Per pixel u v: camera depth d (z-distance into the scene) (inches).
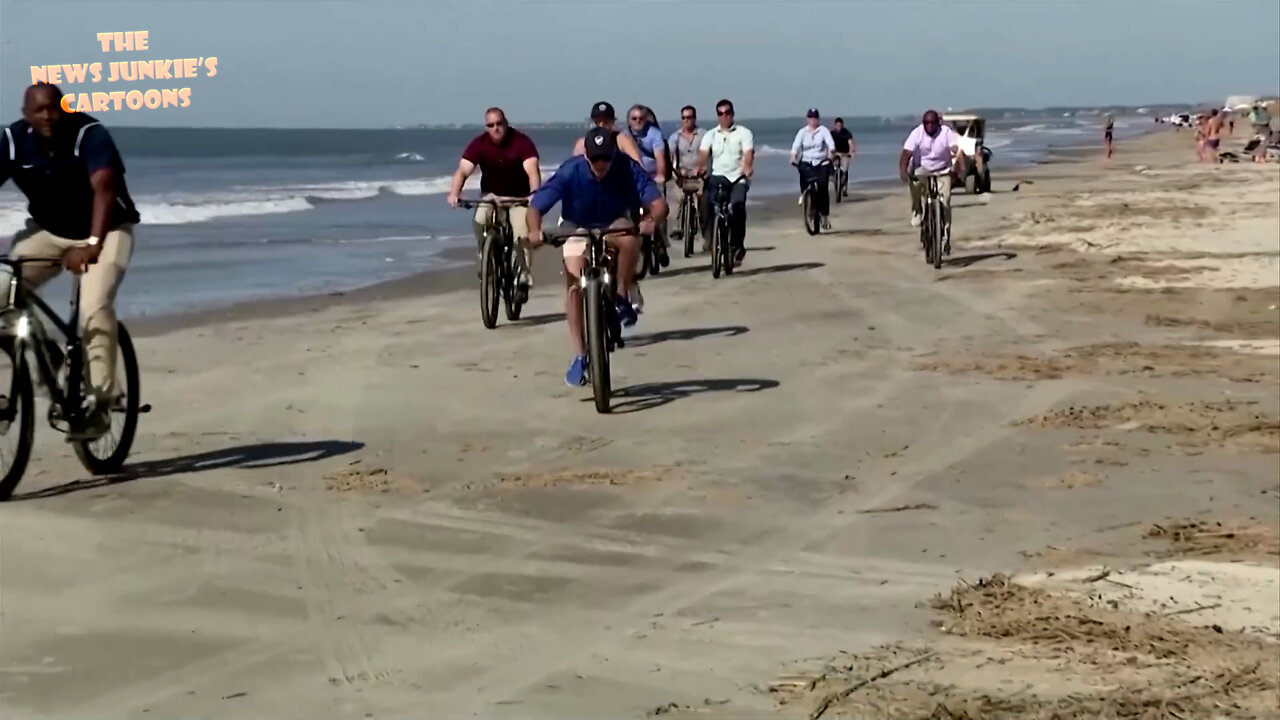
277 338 468.8
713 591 213.2
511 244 498.0
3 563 225.1
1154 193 1225.4
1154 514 254.4
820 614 202.4
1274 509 256.8
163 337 470.3
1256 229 835.4
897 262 701.3
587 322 342.6
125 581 216.8
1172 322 490.9
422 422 335.3
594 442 313.1
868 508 259.9
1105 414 338.0
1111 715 165.9
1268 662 182.5
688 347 443.8
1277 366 402.9
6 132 259.1
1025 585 214.8
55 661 183.5
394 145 4074.8
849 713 166.6
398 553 232.1
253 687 175.2
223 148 3528.5
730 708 168.4
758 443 311.4
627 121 663.8
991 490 272.2
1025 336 461.4
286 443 313.9
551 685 175.8
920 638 192.2
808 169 877.2
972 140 1305.4
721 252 641.6
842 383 381.4
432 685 175.9
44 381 264.8
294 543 237.5
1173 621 198.2
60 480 279.4
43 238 270.1
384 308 549.3
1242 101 5438.0
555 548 235.1
